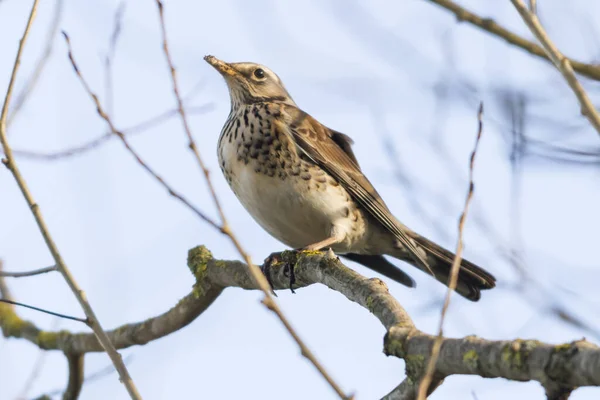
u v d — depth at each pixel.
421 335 6.88
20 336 12.96
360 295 8.67
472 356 6.29
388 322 7.67
